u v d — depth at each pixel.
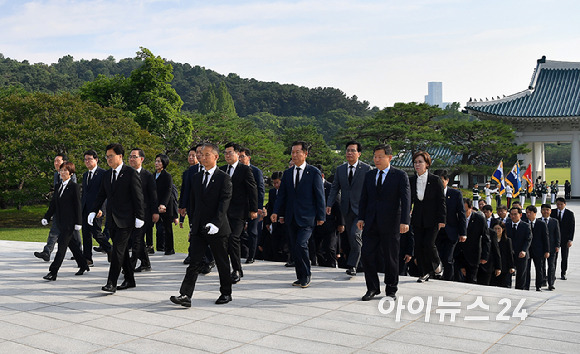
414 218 8.04
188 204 9.01
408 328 5.71
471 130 44.56
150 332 5.55
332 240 9.65
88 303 6.76
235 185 8.16
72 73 177.12
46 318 6.07
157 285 7.88
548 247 11.47
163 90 37.06
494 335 5.49
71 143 25.03
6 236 20.45
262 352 4.95
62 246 8.30
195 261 6.54
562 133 48.72
